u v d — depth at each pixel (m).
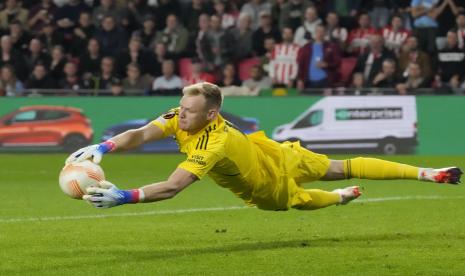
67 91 48.75
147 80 50.66
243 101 47.22
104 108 47.72
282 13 52.88
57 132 47.81
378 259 18.00
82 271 17.06
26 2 57.41
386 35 51.12
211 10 54.53
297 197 19.55
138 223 23.97
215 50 52.03
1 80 51.59
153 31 53.69
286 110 46.94
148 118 47.44
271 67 50.66
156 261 17.92
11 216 25.66
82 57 51.62
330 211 26.16
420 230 22.11
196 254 18.66
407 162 43.25
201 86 17.98
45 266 17.61
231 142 18.12
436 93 46.81
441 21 52.31
